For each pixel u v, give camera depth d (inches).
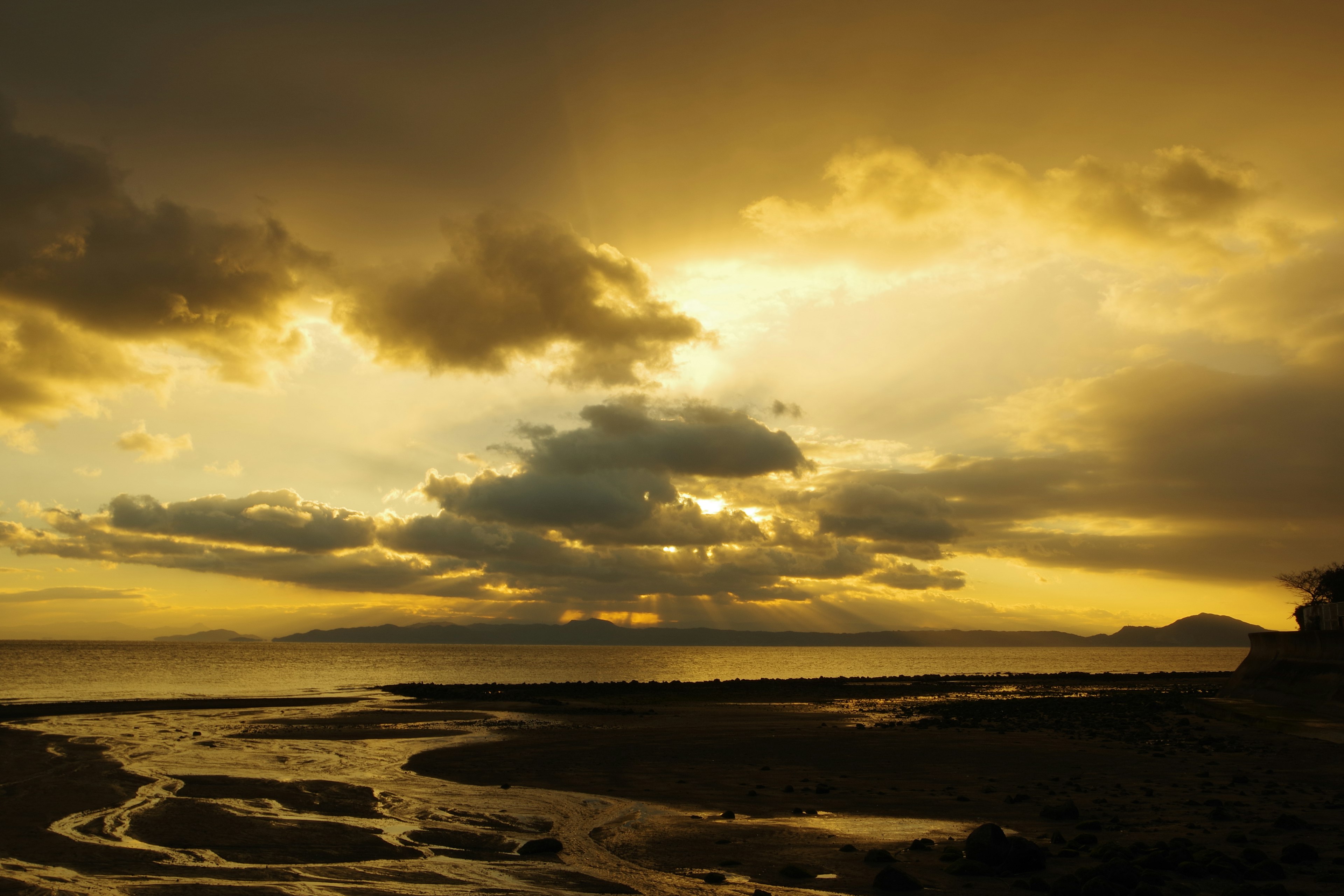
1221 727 1680.6
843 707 2650.1
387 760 1333.7
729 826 796.0
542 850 687.7
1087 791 959.0
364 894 558.9
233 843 723.4
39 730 1786.4
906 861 637.9
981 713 2198.6
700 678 5999.0
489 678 5413.4
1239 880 539.2
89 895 552.7
